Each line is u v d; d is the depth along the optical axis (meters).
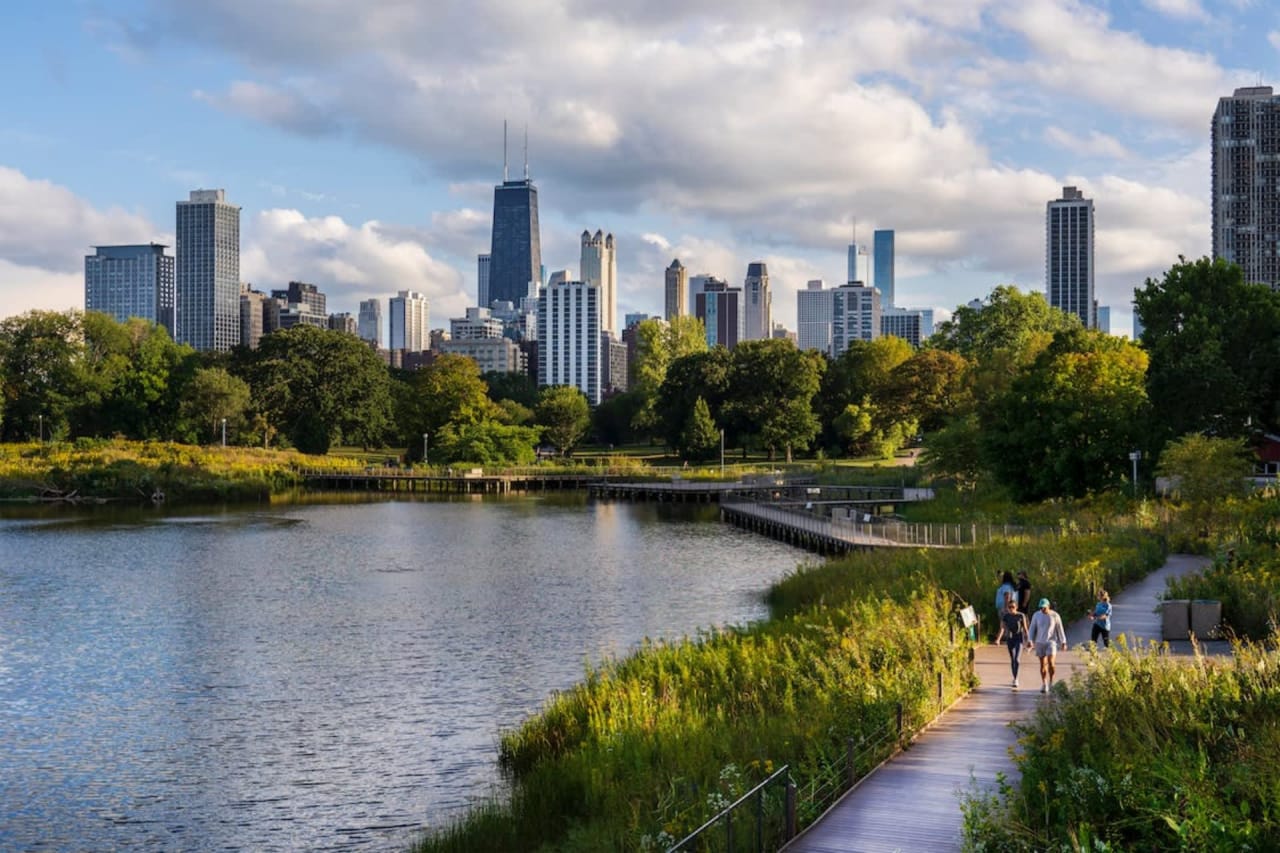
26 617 51.47
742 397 162.38
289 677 39.84
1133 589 43.16
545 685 38.47
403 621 50.34
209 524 96.31
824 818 18.84
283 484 138.62
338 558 73.31
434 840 23.16
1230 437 74.81
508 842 22.28
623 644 45.09
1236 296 79.50
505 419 184.12
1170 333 79.19
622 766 23.53
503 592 58.88
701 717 25.81
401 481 142.12
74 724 34.38
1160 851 14.86
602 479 141.38
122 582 62.19
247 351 183.75
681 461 167.62
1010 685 28.78
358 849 24.98
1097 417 71.44
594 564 70.81
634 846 18.78
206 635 47.25
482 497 131.38
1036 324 150.12
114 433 161.62
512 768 29.09
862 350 170.00
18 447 133.75
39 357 161.75
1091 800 16.06
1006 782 19.94
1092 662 22.34
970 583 40.34
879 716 23.05
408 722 34.16
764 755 22.28
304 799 27.92
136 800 28.06
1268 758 15.90
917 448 178.75
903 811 19.05
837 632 32.91
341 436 170.12
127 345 173.38
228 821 26.67
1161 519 60.12
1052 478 73.12
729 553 77.00
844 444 165.00
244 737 32.88
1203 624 32.75
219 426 157.75
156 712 35.56
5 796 28.41
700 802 19.52
